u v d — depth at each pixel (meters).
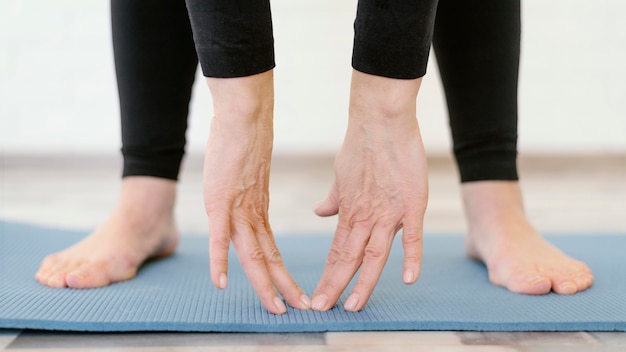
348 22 2.94
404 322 0.81
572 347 0.77
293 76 2.98
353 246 0.83
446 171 2.92
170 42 1.06
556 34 3.00
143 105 1.09
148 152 1.12
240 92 0.75
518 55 1.08
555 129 3.08
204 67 0.76
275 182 2.53
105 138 2.94
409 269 0.79
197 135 2.95
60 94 2.89
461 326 0.82
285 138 3.03
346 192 0.82
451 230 1.60
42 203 2.01
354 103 0.78
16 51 2.84
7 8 2.80
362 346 0.76
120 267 1.02
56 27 2.83
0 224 1.39
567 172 2.91
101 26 2.85
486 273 1.09
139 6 1.05
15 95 2.87
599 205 2.03
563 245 1.32
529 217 1.80
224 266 0.77
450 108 1.11
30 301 0.88
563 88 3.04
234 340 0.78
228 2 0.72
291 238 1.40
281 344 0.76
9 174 2.71
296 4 2.93
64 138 2.93
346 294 0.93
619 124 3.07
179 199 2.14
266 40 0.75
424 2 0.72
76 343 0.77
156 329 0.80
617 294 0.95
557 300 0.92
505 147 1.10
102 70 2.88
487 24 1.04
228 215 0.78
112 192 2.26
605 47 3.00
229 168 0.77
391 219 0.81
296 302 0.85
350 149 0.80
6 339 0.78
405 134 0.79
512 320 0.82
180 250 1.29
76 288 0.96
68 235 1.34
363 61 0.76
